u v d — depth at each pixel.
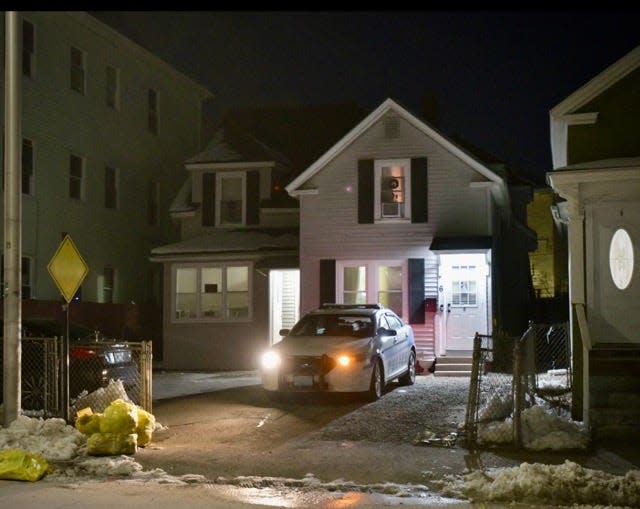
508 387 16.98
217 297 26.22
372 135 23.52
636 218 13.63
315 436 12.61
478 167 22.67
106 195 29.25
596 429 12.15
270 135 31.08
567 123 14.57
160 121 32.56
